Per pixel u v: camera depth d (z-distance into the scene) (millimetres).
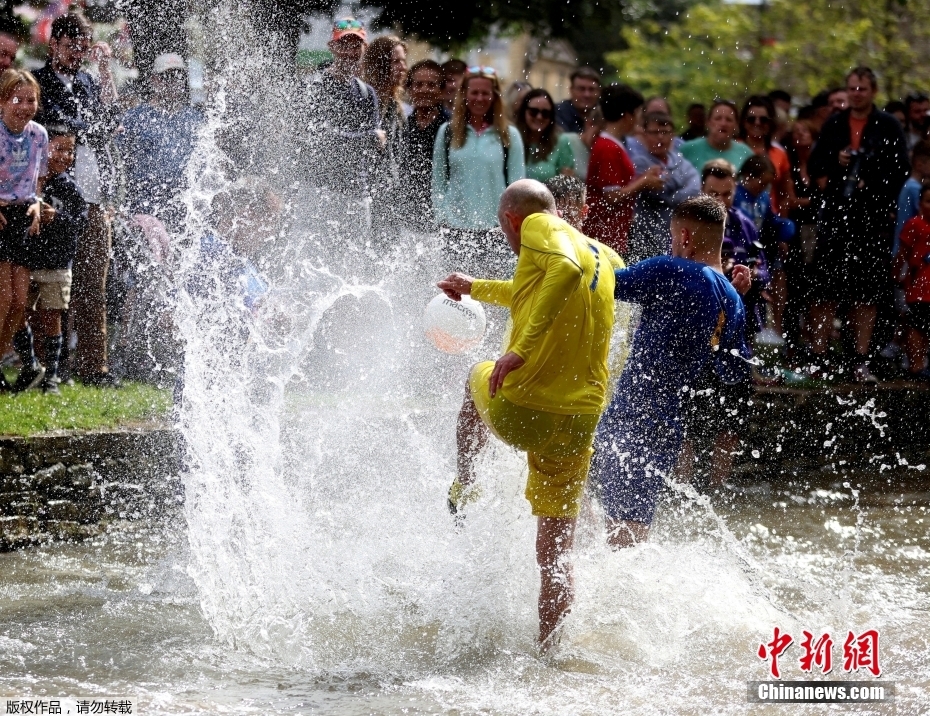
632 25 35062
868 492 15258
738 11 33906
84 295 14672
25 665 8352
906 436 17609
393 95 15812
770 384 17609
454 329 10070
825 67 31672
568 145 16469
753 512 13711
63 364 14523
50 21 17312
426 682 8156
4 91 13602
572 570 8859
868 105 18594
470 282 9766
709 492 14039
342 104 15438
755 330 15172
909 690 8062
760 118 17922
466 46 27250
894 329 18953
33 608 9688
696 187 16312
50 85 14320
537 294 8711
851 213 18594
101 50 14734
